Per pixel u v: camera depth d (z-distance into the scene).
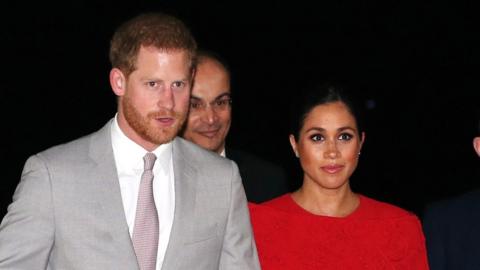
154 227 3.62
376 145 17.00
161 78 3.47
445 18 20.83
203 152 3.95
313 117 4.32
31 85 18.12
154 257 3.61
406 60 20.94
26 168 3.66
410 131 18.09
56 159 3.64
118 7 19.33
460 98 19.70
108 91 18.14
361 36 21.33
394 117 19.36
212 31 20.94
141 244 3.61
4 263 3.47
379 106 20.09
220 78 4.93
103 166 3.67
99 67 18.72
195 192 3.80
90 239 3.57
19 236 3.51
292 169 12.85
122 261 3.56
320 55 21.38
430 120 18.89
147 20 3.54
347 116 4.32
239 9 21.05
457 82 20.34
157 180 3.75
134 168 3.70
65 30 18.91
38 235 3.53
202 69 4.91
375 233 4.43
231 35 21.05
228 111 5.02
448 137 17.42
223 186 3.87
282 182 5.21
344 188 4.47
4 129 16.45
